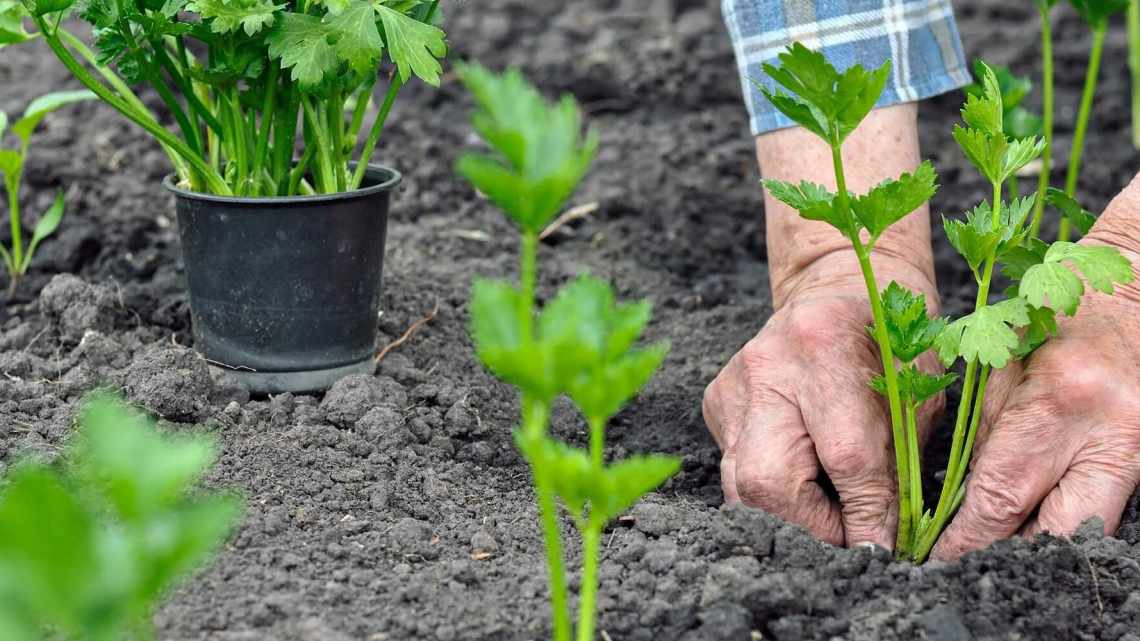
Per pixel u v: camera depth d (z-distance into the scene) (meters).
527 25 7.21
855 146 3.49
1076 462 2.80
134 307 3.99
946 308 4.61
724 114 6.34
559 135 1.88
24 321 4.09
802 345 2.97
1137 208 2.97
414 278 4.48
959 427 2.84
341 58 2.96
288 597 2.57
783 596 2.60
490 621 2.57
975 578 2.72
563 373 1.90
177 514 2.03
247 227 3.29
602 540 2.96
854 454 2.83
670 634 2.57
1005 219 2.78
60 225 4.72
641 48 6.86
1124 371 2.77
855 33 3.52
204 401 3.33
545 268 4.89
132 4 3.04
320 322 3.41
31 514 1.67
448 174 5.58
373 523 2.93
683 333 4.43
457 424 3.42
